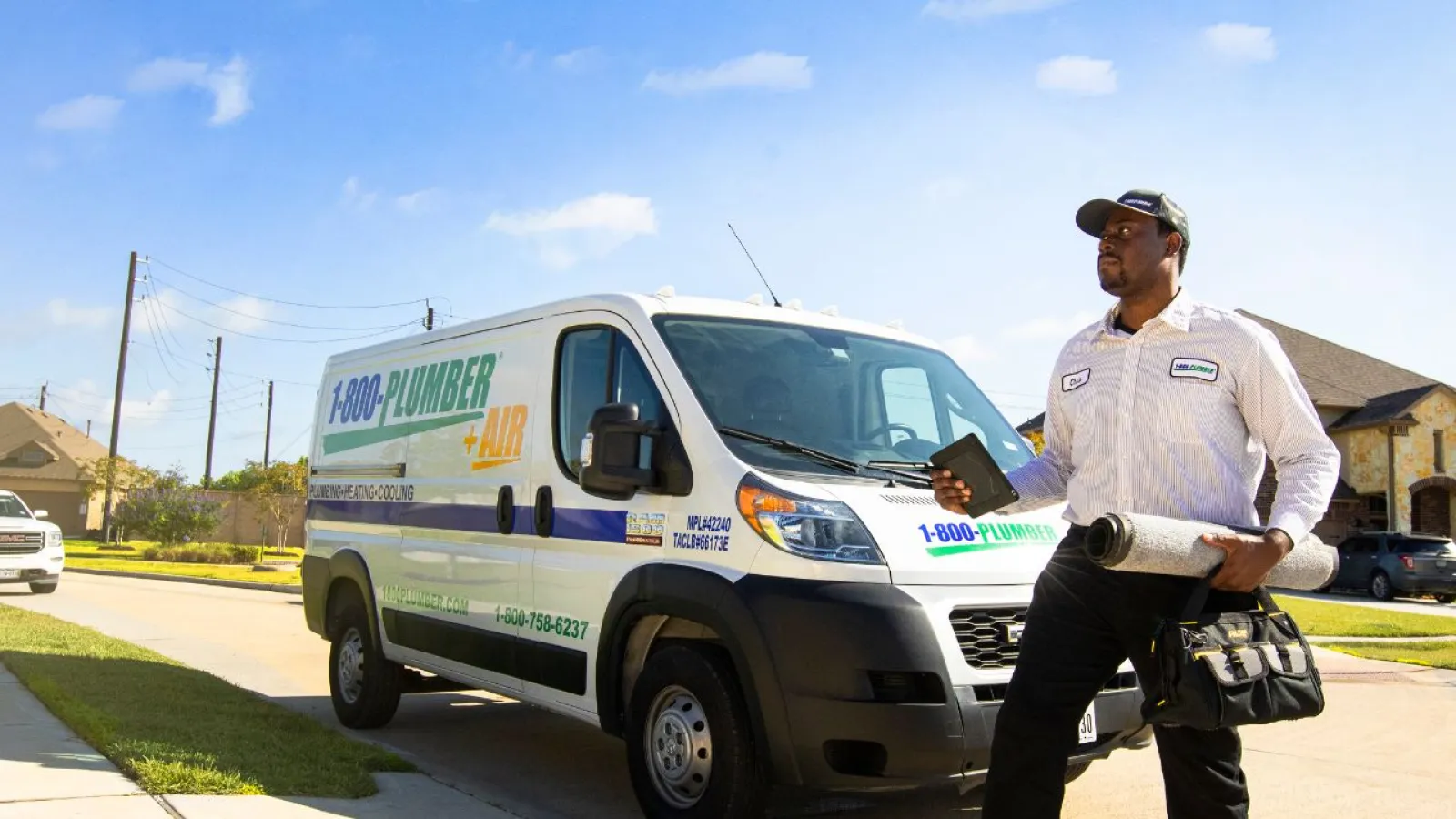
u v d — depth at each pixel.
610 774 6.59
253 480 38.53
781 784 4.67
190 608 16.89
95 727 6.09
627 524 5.39
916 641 4.48
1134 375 3.46
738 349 5.64
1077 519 3.56
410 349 7.73
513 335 6.57
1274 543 3.07
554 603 5.79
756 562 4.76
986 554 4.89
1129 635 3.31
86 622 14.06
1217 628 3.14
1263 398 3.34
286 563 30.70
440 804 5.40
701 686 4.85
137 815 4.61
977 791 5.84
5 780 5.06
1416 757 7.63
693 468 5.12
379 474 7.68
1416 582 26.59
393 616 7.25
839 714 4.44
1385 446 34.03
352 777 5.60
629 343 5.67
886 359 6.12
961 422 6.08
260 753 5.89
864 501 4.86
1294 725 8.95
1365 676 12.23
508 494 6.25
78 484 57.06
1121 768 6.99
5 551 18.23
